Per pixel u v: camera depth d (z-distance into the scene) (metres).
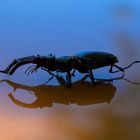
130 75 0.31
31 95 0.29
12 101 0.28
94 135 0.25
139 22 0.41
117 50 0.35
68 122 0.26
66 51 0.35
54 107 0.28
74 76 0.30
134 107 0.27
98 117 0.27
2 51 0.35
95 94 0.29
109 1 0.46
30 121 0.26
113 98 0.28
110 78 0.30
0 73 0.31
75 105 0.28
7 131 0.25
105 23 0.40
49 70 0.30
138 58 0.33
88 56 0.30
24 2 0.46
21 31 0.39
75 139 0.25
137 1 0.46
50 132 0.25
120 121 0.26
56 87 0.29
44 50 0.35
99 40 0.37
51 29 0.39
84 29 0.39
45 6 0.45
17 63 0.30
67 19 0.42
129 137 0.25
